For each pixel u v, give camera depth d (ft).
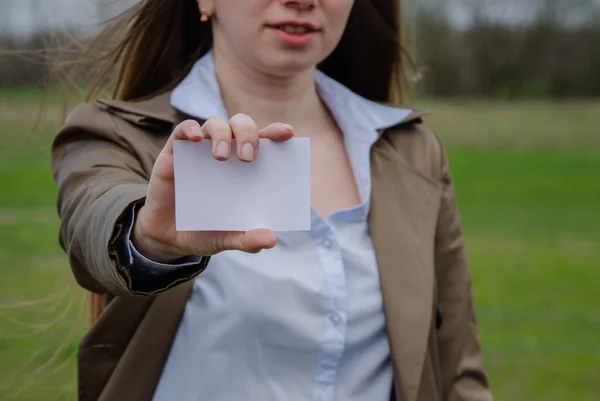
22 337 9.00
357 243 7.00
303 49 7.00
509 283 27.76
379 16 8.64
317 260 6.75
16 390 9.53
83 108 6.93
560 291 26.78
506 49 87.25
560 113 75.97
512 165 52.80
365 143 7.41
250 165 5.19
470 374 7.69
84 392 6.70
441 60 84.17
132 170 6.59
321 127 7.59
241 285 6.54
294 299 6.60
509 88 87.15
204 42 7.98
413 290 6.95
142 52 7.93
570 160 54.60
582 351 21.22
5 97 43.29
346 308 6.71
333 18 7.04
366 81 8.82
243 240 5.07
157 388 6.57
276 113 7.46
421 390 6.95
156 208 5.19
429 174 7.66
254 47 7.00
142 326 6.55
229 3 7.01
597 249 32.71
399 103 8.94
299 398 6.58
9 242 29.43
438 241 7.64
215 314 6.51
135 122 6.81
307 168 5.23
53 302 8.41
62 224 6.20
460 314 7.68
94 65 8.34
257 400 6.49
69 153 6.75
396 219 7.15
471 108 78.02
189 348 6.53
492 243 33.88
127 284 5.43
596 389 18.92
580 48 90.84
